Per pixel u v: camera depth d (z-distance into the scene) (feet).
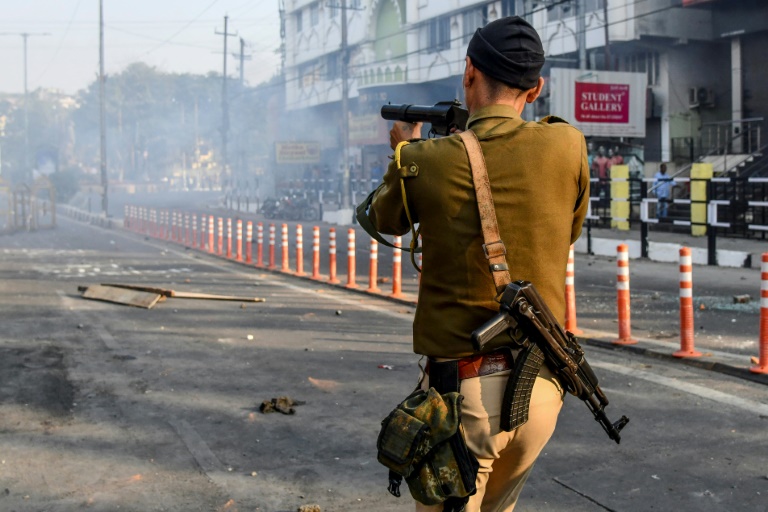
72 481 15.42
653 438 17.19
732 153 94.43
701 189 61.11
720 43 105.19
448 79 142.00
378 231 7.89
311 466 16.16
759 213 66.33
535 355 7.00
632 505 13.78
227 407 20.47
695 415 18.71
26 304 39.52
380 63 152.25
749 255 48.49
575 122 87.04
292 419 19.39
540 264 7.12
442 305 7.20
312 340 29.43
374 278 43.45
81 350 27.81
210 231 75.92
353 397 21.31
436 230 7.19
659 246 55.31
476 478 7.09
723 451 16.25
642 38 101.71
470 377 7.07
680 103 105.19
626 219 68.49
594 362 24.49
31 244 89.76
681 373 22.88
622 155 91.20
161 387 22.57
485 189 7.04
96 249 81.35
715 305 35.86
